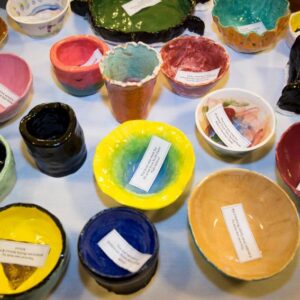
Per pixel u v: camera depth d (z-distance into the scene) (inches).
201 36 38.6
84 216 32.3
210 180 30.5
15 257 29.1
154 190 31.2
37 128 32.5
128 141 32.6
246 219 31.1
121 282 25.3
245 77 39.4
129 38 39.2
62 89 39.1
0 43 40.6
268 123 33.6
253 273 27.6
